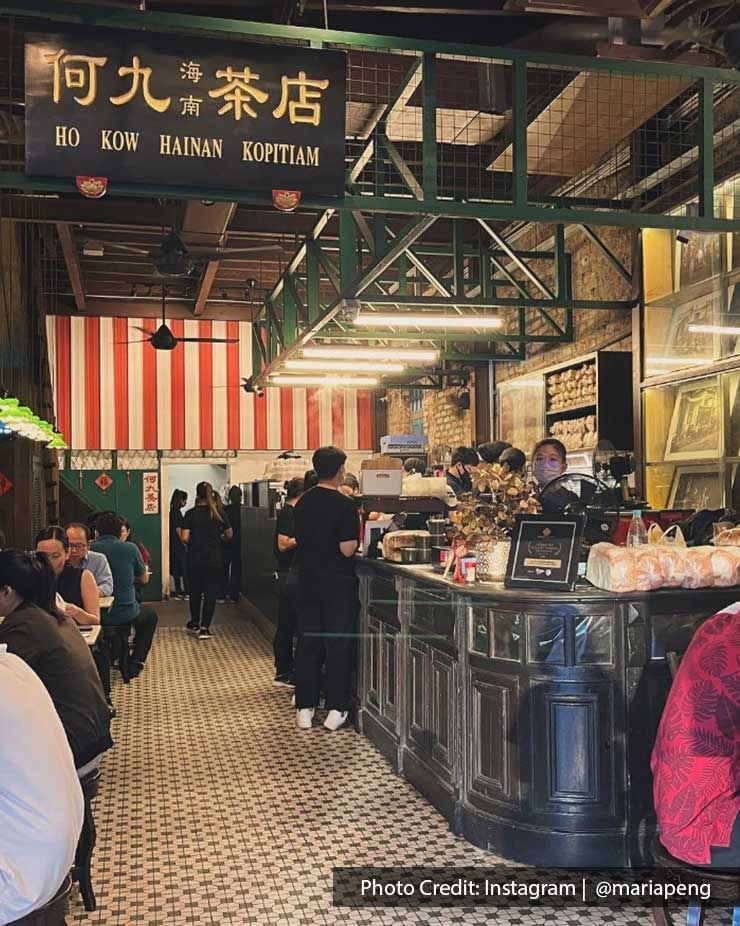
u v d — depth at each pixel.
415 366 12.59
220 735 5.86
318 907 3.37
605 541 4.46
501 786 3.80
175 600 14.63
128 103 3.89
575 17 5.43
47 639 3.28
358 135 6.95
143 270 13.14
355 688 6.06
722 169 6.84
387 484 6.43
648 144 7.99
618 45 5.29
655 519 5.55
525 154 4.66
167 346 12.23
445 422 13.78
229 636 10.04
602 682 3.64
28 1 3.86
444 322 8.26
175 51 3.95
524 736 3.71
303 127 4.08
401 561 5.10
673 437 7.66
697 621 3.70
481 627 3.93
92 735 3.29
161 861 3.82
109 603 6.51
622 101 6.21
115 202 9.44
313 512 5.98
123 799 4.63
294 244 10.48
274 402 15.89
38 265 11.45
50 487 11.52
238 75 4.02
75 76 3.85
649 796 3.65
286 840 4.04
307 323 9.00
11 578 3.33
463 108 6.39
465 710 4.04
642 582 3.65
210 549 9.98
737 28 4.57
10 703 2.25
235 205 7.94
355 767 5.13
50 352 14.91
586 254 9.66
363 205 4.37
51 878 2.21
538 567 3.83
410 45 4.40
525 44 5.96
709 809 2.31
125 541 7.84
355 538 5.91
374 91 6.20
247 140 4.02
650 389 7.96
